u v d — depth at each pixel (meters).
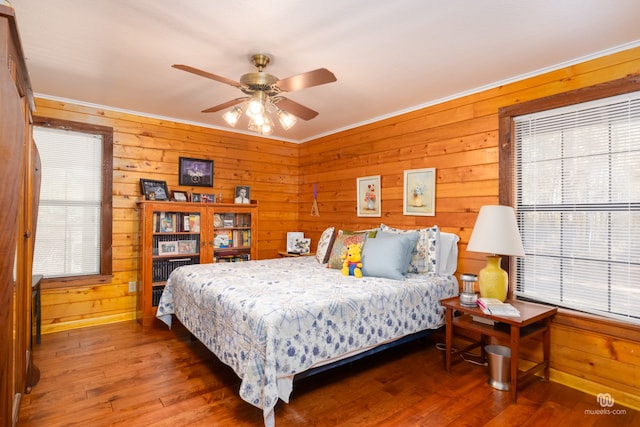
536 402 2.15
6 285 1.08
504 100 2.79
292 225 5.07
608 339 2.24
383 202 3.78
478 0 1.76
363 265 2.93
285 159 5.00
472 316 2.61
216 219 4.11
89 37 2.15
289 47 2.26
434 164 3.28
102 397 2.14
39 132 3.29
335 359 2.15
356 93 3.10
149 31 2.07
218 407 2.05
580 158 2.42
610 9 1.83
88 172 3.55
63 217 3.43
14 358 1.68
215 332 2.33
